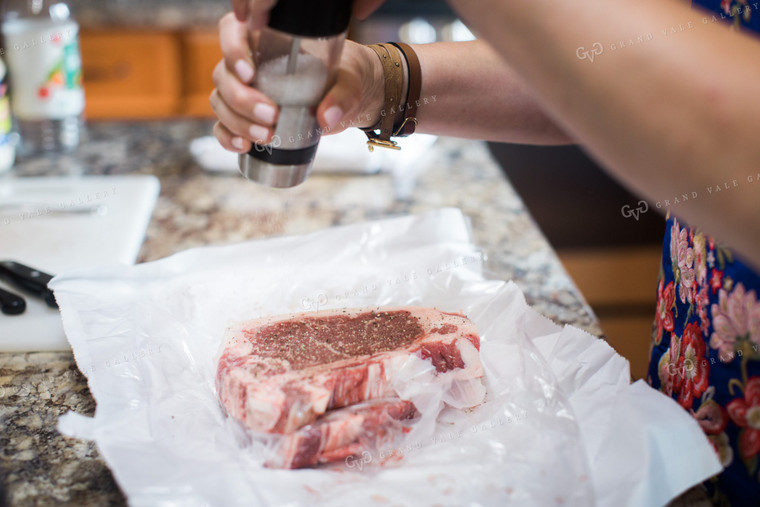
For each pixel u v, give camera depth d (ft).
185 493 2.06
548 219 8.11
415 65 2.95
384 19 8.05
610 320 7.32
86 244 3.87
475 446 2.35
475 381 2.67
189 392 2.64
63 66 4.82
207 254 3.42
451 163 5.19
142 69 7.95
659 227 8.07
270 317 2.91
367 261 3.51
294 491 2.18
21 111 4.90
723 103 1.46
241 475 2.16
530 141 3.35
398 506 2.11
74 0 7.54
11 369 2.89
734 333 2.15
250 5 2.11
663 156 1.54
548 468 2.19
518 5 1.59
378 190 4.70
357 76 2.49
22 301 3.24
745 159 1.47
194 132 5.67
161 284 3.22
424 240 3.59
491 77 3.07
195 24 7.82
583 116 1.61
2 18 4.78
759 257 1.60
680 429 2.17
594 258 8.02
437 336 2.74
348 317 2.92
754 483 2.11
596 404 2.47
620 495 2.09
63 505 2.19
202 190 4.65
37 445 2.47
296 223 4.21
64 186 4.58
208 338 2.97
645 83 1.50
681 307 2.48
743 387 2.12
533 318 2.91
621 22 1.53
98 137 5.50
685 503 2.27
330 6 2.07
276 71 2.18
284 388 2.38
